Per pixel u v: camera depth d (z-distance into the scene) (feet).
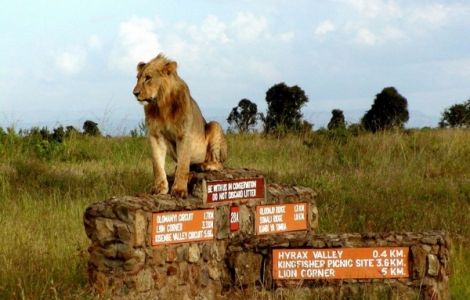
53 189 46.80
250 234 29.45
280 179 53.36
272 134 77.61
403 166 60.08
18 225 35.68
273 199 30.40
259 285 27.58
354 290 26.86
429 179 55.67
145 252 25.18
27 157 57.26
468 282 30.35
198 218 27.07
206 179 27.63
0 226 35.14
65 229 35.91
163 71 29.01
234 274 27.89
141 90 28.73
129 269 24.70
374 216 43.09
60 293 26.27
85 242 32.63
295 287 27.25
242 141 70.03
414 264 26.73
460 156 63.98
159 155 29.48
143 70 29.12
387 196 48.60
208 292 27.50
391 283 26.84
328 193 48.96
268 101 90.89
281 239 27.68
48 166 53.98
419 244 26.81
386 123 96.32
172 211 26.12
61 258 29.96
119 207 24.79
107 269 24.89
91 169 54.49
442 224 41.11
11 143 59.21
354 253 27.02
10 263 28.48
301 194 31.50
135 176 50.90
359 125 79.92
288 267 27.37
